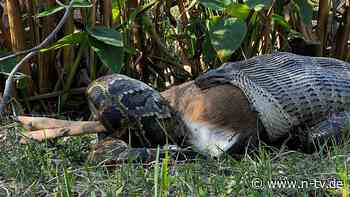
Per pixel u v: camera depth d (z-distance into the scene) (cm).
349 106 586
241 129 557
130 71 732
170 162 536
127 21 698
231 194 467
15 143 588
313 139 568
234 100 563
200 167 518
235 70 580
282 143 580
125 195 476
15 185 504
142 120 562
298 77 575
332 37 755
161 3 750
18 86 668
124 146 545
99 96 567
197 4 721
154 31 727
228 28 658
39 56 680
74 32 681
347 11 729
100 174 510
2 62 654
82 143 597
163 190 422
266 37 714
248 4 657
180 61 752
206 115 562
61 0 671
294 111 568
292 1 709
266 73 576
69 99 703
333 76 586
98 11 712
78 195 482
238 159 552
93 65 689
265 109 561
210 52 710
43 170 517
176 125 570
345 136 568
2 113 645
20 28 659
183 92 585
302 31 726
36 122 575
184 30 746
